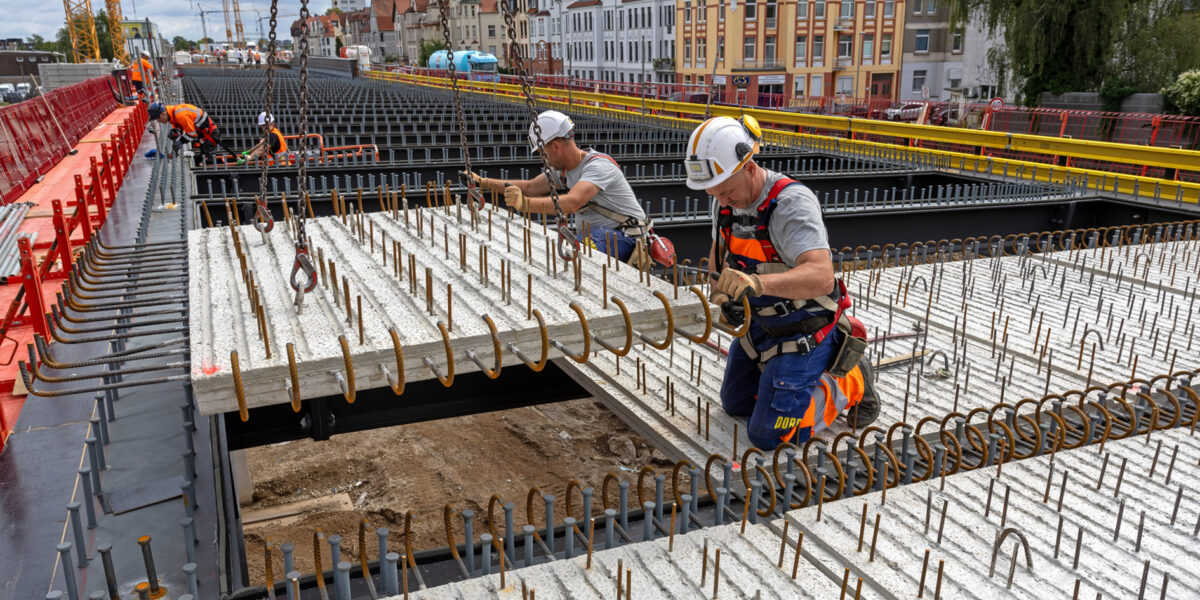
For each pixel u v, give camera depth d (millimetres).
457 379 5016
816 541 2834
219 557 2576
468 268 4125
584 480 9211
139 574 2457
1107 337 5148
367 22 149250
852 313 5750
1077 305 5879
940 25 56719
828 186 13102
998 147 14398
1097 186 11461
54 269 6637
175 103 26047
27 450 3162
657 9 63062
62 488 2904
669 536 2865
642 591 2541
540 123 5578
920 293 6230
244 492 8641
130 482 2934
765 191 3393
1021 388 4383
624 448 9797
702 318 3625
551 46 84438
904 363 4738
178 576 2453
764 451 3625
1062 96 30688
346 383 2957
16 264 6227
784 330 3549
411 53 132875
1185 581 2564
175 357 4113
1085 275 6754
